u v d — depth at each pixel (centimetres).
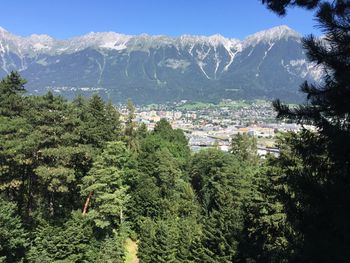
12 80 4841
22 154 3706
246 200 3831
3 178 3909
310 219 942
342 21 867
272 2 1030
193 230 4306
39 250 3400
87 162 4603
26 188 4341
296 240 1072
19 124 3906
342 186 817
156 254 4066
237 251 3052
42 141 3969
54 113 4141
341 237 827
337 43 882
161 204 5306
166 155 6241
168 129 9644
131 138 7275
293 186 988
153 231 4497
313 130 953
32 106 4409
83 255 3731
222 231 3328
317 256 862
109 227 4447
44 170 3809
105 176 4200
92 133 4909
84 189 4284
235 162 6812
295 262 1009
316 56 913
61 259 3509
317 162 960
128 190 5478
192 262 3772
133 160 5750
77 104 6644
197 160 7619
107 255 3950
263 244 2703
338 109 880
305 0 973
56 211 4472
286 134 2886
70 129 4334
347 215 789
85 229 3850
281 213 2697
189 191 6116
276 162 2967
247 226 3145
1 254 2769
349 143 794
